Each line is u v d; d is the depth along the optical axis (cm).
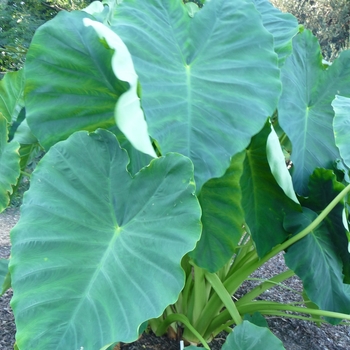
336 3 618
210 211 121
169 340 160
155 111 100
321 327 199
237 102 106
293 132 134
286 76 138
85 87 104
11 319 171
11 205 395
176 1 117
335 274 128
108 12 156
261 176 127
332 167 140
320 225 132
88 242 87
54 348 74
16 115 167
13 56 542
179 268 80
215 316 157
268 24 153
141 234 86
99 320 77
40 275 80
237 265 162
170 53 110
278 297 226
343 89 150
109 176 91
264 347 103
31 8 638
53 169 89
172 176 87
